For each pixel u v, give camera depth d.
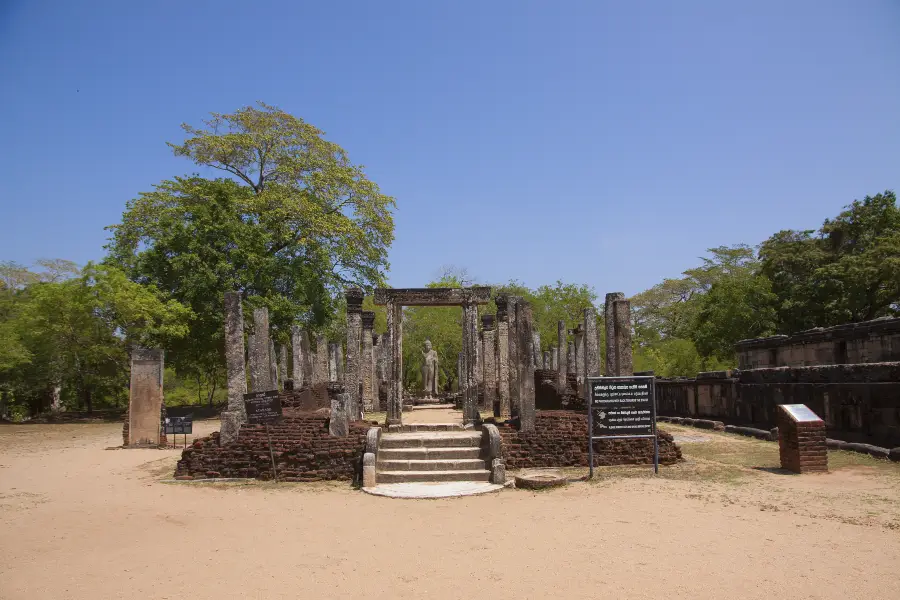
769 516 10.02
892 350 19.88
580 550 8.56
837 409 17.92
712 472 14.00
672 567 7.75
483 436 15.53
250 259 36.59
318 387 24.89
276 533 9.91
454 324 50.28
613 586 7.17
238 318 16.02
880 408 16.12
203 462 14.96
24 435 27.89
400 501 12.15
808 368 19.39
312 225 39.69
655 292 68.88
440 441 15.47
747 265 60.62
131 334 35.19
